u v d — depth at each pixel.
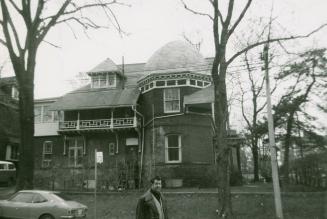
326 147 27.72
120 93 35.94
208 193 21.45
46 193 15.83
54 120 38.88
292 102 27.08
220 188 15.84
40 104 40.00
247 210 17.84
